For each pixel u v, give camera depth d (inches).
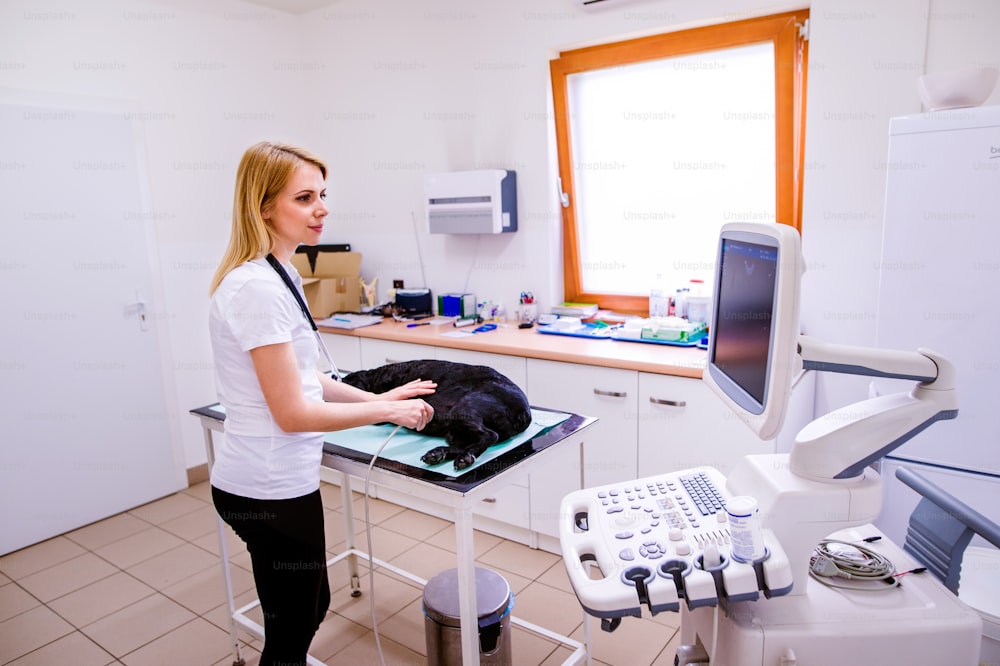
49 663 85.0
